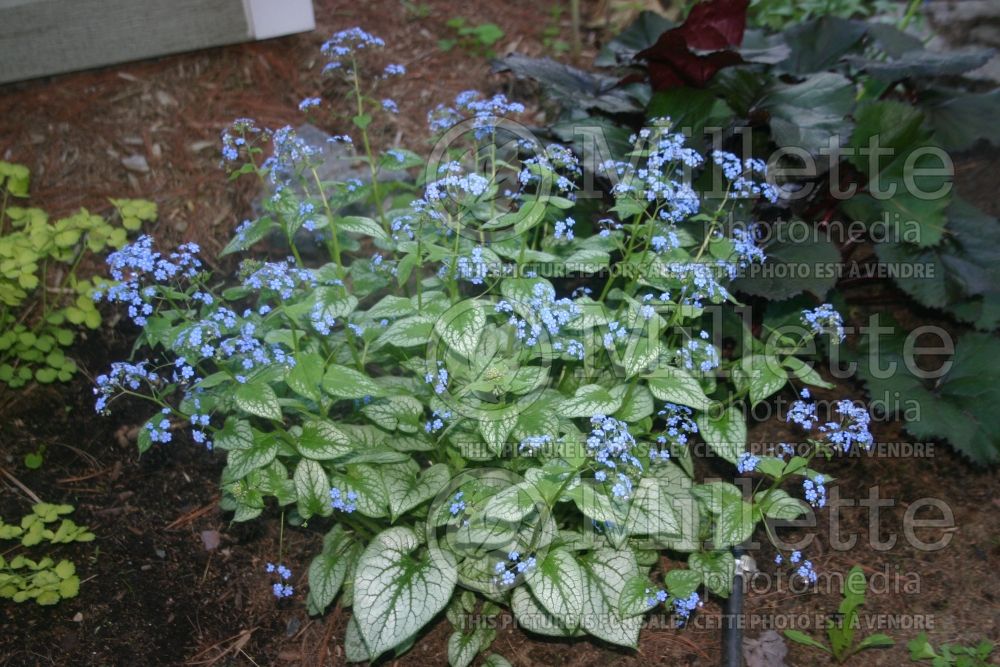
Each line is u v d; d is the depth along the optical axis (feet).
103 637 3.22
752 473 3.60
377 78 4.81
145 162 4.33
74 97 4.45
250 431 2.84
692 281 2.98
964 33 4.96
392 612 2.76
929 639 3.09
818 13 4.99
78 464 3.65
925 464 3.62
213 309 3.10
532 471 2.69
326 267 3.15
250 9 4.58
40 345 3.75
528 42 5.24
